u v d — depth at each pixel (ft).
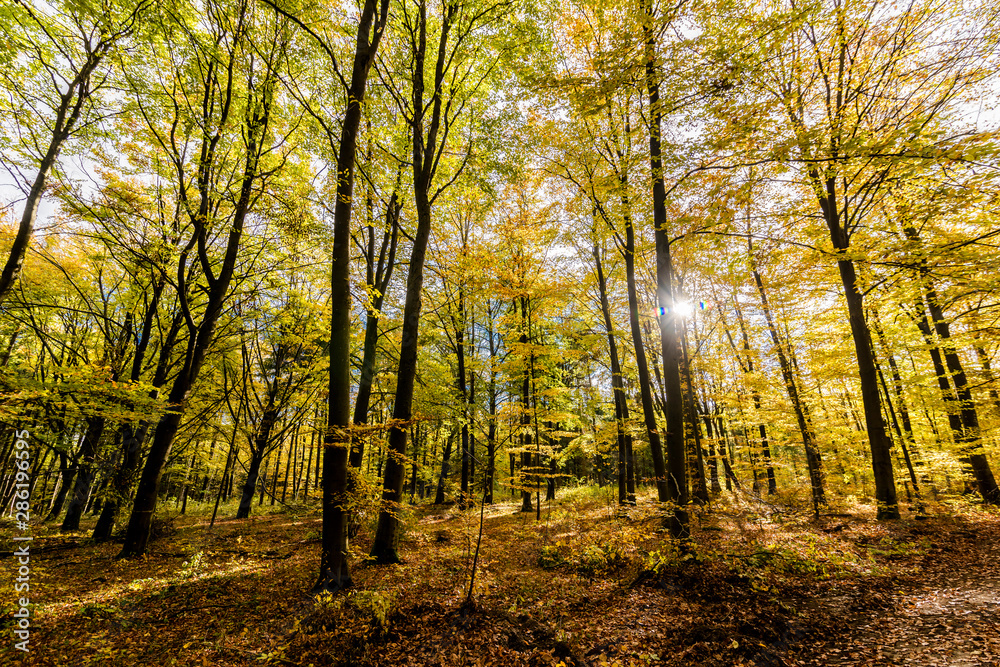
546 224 47.06
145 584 23.29
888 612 16.16
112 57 31.17
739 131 23.79
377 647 15.08
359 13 33.83
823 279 37.19
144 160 37.78
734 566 21.02
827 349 45.75
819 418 52.80
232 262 37.14
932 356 45.32
